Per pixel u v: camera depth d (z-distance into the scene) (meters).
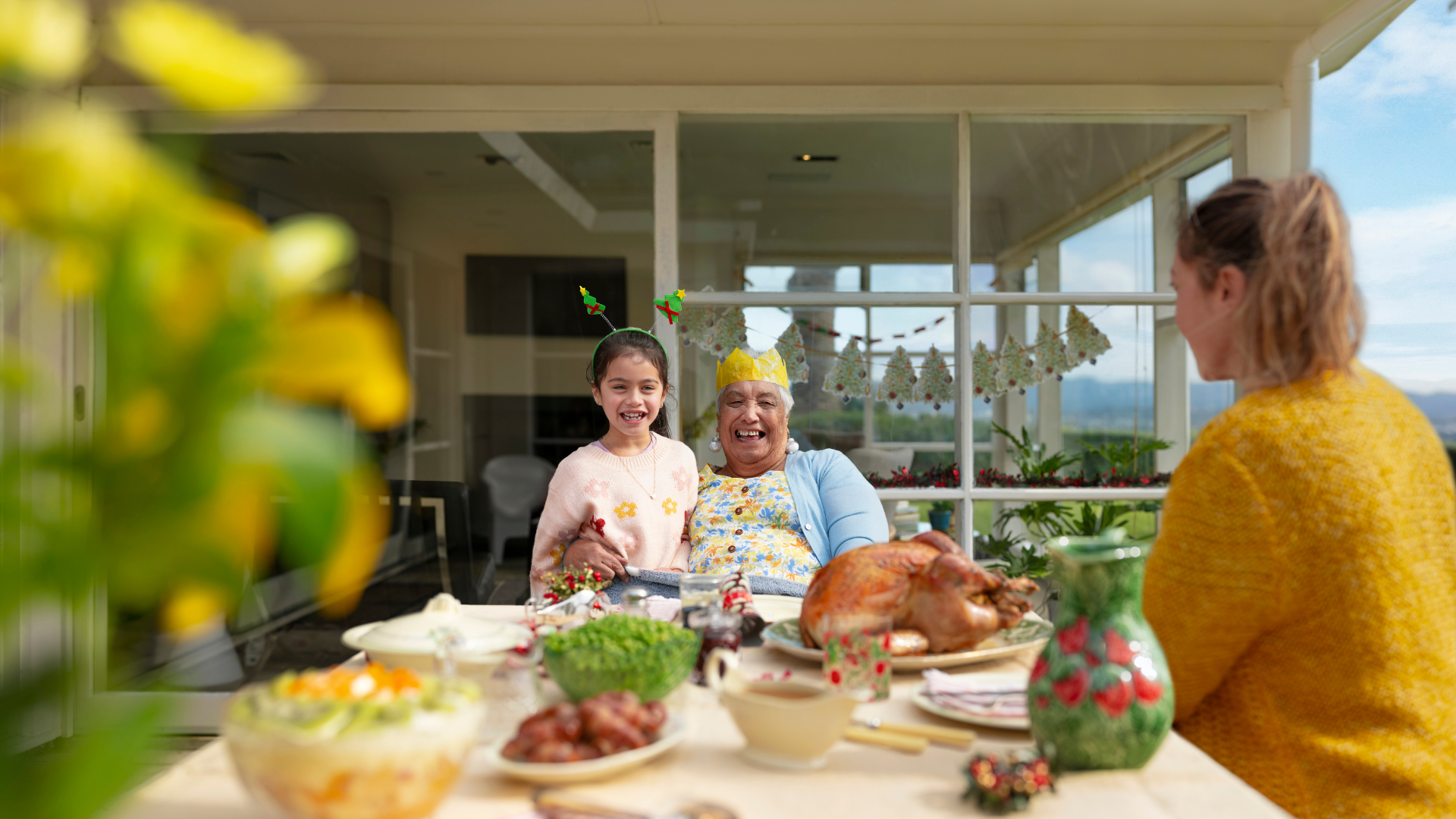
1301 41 3.01
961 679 1.14
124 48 0.31
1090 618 0.92
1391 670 1.03
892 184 3.11
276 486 0.31
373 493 0.33
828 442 3.11
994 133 3.09
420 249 4.21
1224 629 1.07
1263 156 3.10
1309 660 1.06
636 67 3.08
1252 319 1.13
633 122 3.10
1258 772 1.09
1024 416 3.09
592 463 2.28
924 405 3.10
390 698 0.78
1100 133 3.10
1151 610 1.10
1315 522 1.04
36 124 0.32
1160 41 3.06
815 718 0.88
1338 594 1.04
